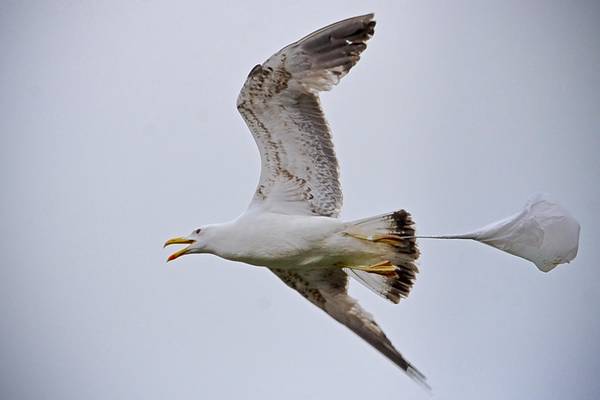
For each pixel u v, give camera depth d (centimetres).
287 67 1263
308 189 1312
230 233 1316
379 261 1305
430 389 1350
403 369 1365
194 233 1343
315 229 1284
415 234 1273
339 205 1312
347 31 1274
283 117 1287
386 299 1352
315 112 1283
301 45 1259
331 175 1305
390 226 1281
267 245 1305
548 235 1194
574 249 1200
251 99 1278
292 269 1405
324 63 1270
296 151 1301
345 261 1314
